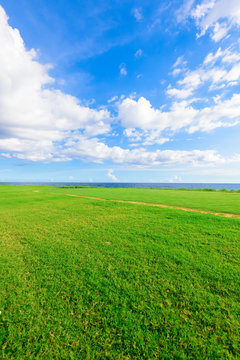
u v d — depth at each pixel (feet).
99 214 33.45
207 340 7.84
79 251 17.15
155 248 17.62
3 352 7.50
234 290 11.06
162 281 12.16
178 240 19.69
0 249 17.72
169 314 9.29
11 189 115.96
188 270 13.51
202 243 18.76
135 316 9.21
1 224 27.12
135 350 7.51
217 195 72.90
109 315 9.27
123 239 20.24
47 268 14.02
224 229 23.08
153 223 26.61
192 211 35.06
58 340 7.98
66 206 43.24
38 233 22.68
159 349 7.52
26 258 15.75
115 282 12.06
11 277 12.71
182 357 7.13
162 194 78.74
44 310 9.61
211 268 13.73
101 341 7.92
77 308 9.77
